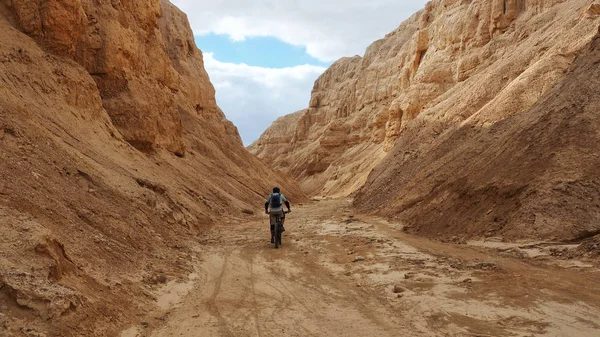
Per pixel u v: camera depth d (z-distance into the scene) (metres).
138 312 6.27
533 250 9.42
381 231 15.15
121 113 20.88
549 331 5.35
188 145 32.47
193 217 16.17
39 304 4.86
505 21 35.50
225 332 5.74
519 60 25.44
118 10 23.66
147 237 10.67
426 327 5.82
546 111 14.71
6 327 4.41
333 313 6.56
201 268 9.64
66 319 4.97
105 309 5.78
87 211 9.36
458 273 8.45
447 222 13.62
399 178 24.59
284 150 103.44
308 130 98.44
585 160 11.53
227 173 33.38
